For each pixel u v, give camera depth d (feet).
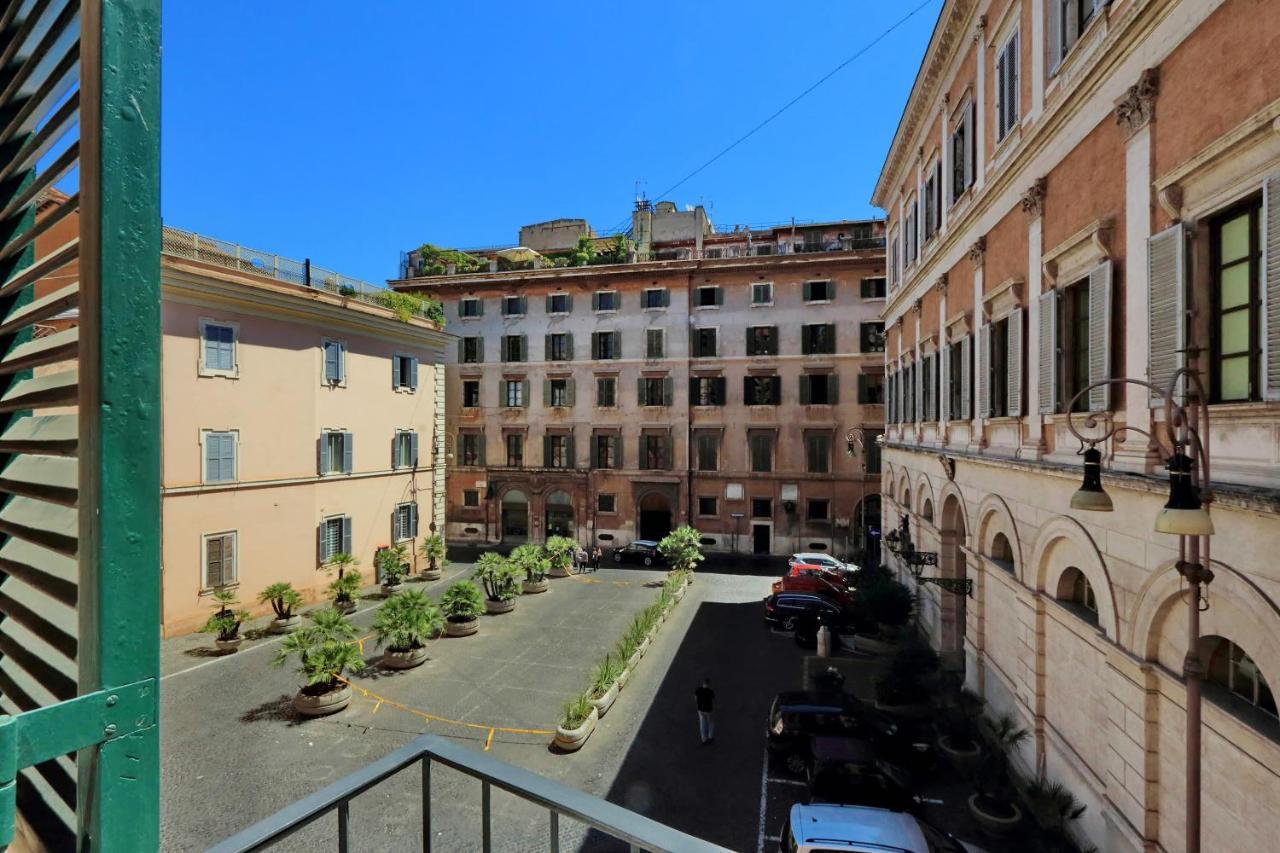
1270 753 20.26
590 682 58.70
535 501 131.95
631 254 137.28
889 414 90.27
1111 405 29.60
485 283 135.44
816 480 118.01
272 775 42.04
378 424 98.07
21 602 7.83
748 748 46.32
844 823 28.35
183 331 70.08
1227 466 22.70
